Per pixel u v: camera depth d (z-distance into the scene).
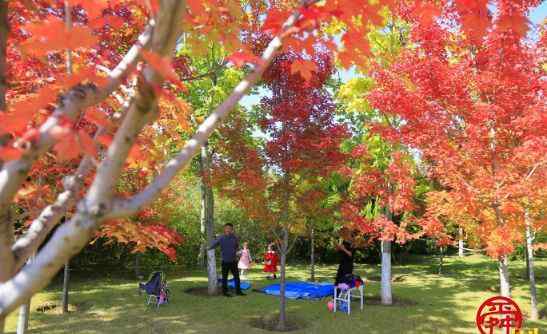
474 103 7.25
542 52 7.55
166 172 1.55
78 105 1.49
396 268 19.80
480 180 6.96
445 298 11.37
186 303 10.35
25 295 1.45
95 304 10.13
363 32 2.48
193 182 16.80
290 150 8.53
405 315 9.16
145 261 17.50
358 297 10.98
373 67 7.90
